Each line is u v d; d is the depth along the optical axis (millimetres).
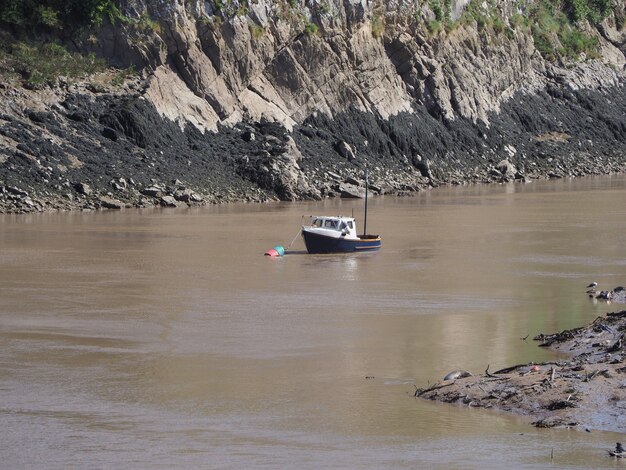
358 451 50094
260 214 144625
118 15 167750
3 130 148125
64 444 51062
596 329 70438
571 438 51188
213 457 49438
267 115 178000
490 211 155000
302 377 62281
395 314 81000
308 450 50312
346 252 113875
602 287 93312
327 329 75500
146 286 91688
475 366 64312
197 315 80125
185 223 133375
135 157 156750
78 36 167000
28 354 67562
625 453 49156
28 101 155375
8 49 160375
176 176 156750
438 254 113250
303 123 185000
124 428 53312
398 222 140625
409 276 99062
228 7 174375
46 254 107375
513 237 126500
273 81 182500
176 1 169875
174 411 55938
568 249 116812
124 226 129125
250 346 70250
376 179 182875
